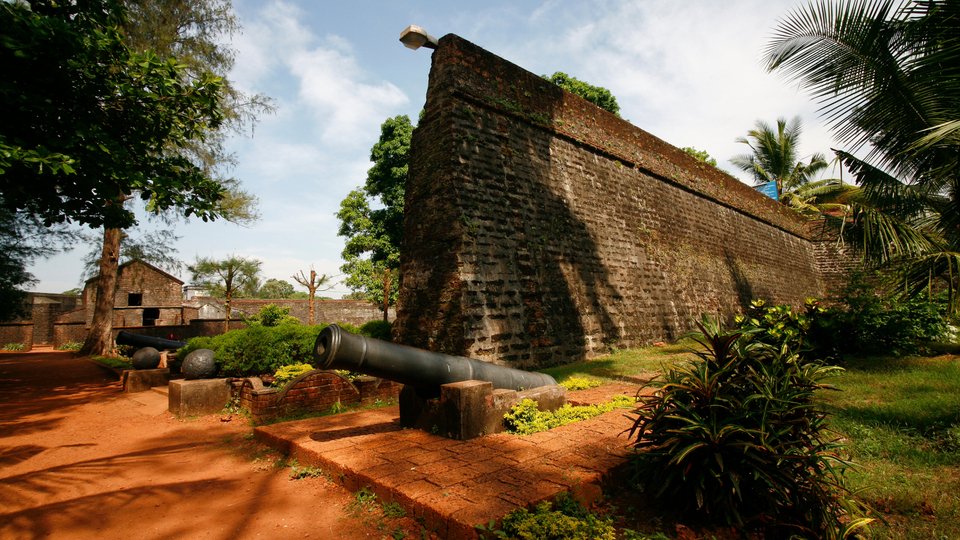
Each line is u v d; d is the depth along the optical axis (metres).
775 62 6.48
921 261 6.20
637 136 13.84
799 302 21.11
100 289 15.63
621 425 4.53
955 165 5.75
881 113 6.04
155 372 8.54
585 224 10.80
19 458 4.59
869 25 5.57
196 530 2.92
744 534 2.71
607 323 10.34
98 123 7.10
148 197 7.10
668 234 13.80
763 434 2.69
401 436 4.40
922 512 2.98
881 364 7.30
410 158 9.51
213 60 14.73
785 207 23.39
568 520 2.52
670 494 3.00
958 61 5.20
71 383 9.87
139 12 13.51
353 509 3.11
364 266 23.34
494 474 3.26
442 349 7.89
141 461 4.40
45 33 5.80
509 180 9.38
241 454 4.53
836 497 2.80
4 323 22.62
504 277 8.59
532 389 5.26
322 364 3.92
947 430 4.14
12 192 7.03
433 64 9.35
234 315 27.28
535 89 10.61
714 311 14.45
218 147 15.23
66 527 2.99
